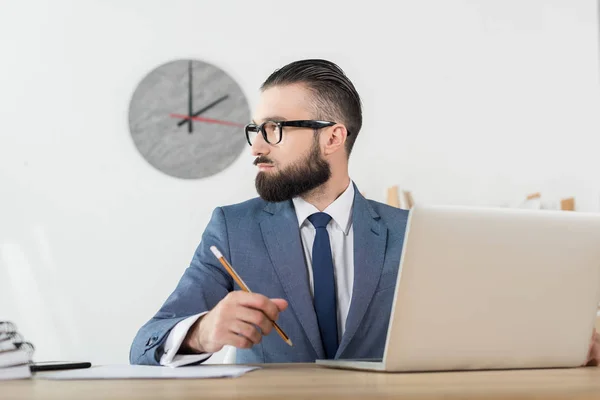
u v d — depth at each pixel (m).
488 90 3.80
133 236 3.51
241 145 3.63
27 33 3.50
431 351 1.10
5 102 3.47
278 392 0.81
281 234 1.75
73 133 3.51
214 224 1.78
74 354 3.43
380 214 1.86
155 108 3.57
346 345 1.67
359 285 1.71
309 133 1.76
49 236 3.46
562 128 3.83
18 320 3.41
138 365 1.31
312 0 3.72
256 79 3.66
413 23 3.78
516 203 3.77
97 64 3.54
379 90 3.74
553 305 1.16
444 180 3.74
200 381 0.98
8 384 0.96
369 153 3.71
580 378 1.00
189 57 3.61
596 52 3.86
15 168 3.46
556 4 3.86
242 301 1.26
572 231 1.15
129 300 3.49
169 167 3.56
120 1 3.57
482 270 1.10
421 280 1.07
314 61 1.83
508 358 1.15
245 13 3.67
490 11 3.83
